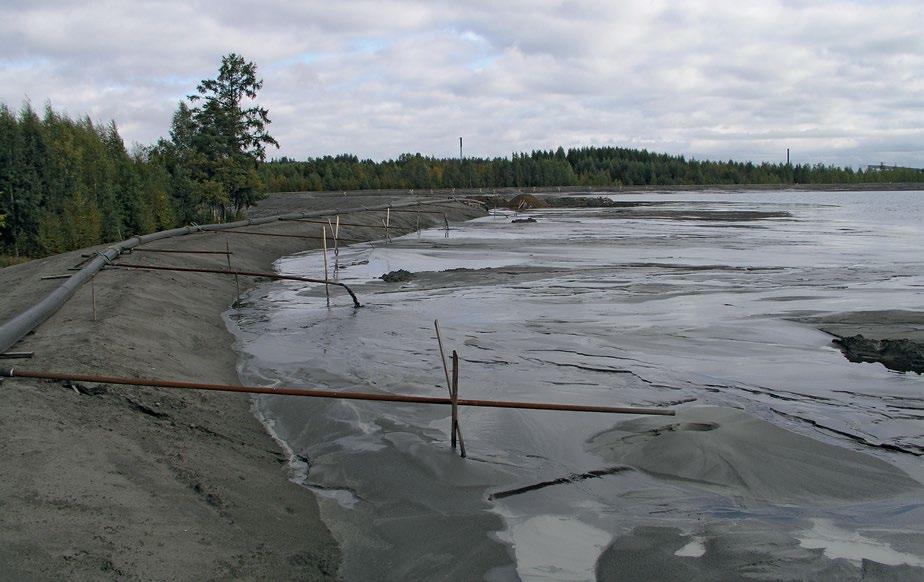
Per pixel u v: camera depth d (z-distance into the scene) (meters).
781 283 21.20
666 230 42.91
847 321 15.57
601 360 12.72
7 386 8.55
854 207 71.88
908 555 6.24
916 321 15.41
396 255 30.88
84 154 32.53
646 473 7.97
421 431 9.20
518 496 7.44
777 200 92.94
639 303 18.23
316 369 12.27
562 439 8.97
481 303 18.62
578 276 23.23
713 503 7.28
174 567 5.46
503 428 9.31
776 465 8.06
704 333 14.66
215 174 41.06
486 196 81.19
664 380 11.50
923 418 9.73
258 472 7.88
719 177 155.50
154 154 45.28
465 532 6.70
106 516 5.91
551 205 76.88
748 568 6.00
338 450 8.70
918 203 81.81
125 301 14.76
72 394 8.73
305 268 27.12
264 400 10.71
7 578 4.81
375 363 12.64
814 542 6.47
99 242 30.08
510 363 12.59
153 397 9.37
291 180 101.69
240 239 30.92
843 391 10.89
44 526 5.51
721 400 10.52
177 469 7.28
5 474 6.20
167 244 25.80
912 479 7.79
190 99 41.62
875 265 25.22
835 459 8.23
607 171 146.12
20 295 15.45
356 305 18.34
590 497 7.43
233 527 6.40
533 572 6.03
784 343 13.80
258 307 18.89
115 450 7.30
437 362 12.68
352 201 68.75
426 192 96.69
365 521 6.99
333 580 5.91
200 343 13.75
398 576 6.01
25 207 28.61
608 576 5.95
